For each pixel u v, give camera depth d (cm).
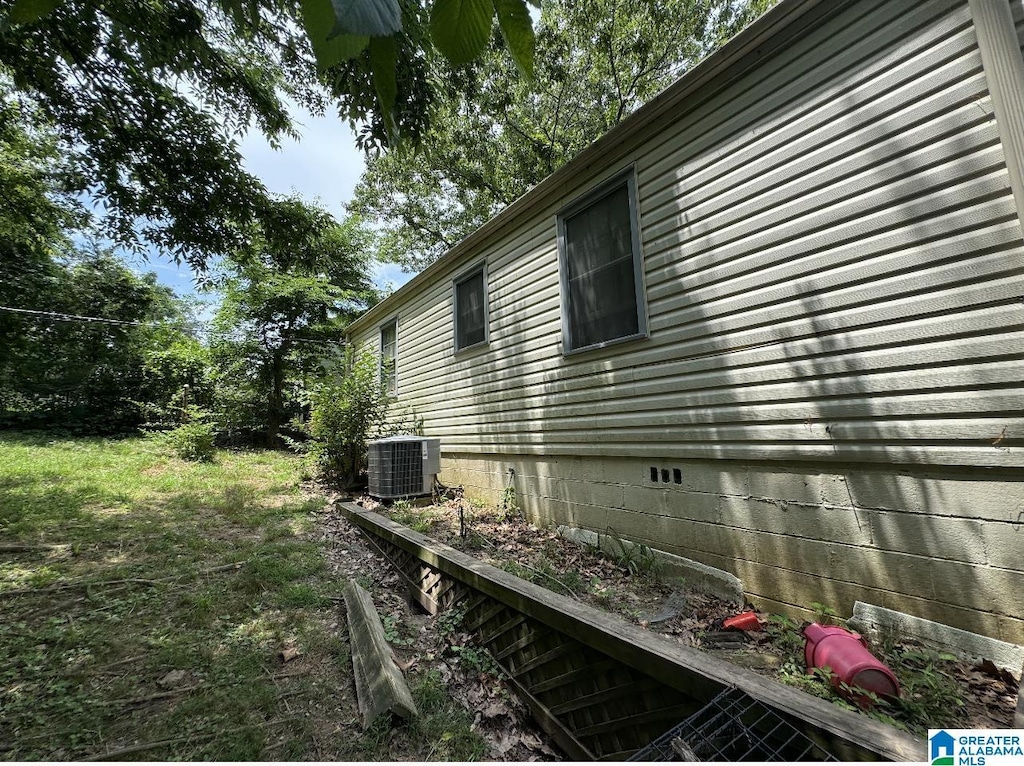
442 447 661
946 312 213
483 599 259
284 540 431
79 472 708
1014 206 195
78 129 397
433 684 218
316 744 179
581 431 419
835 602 247
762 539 282
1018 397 193
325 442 727
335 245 1483
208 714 191
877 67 239
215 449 1006
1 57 323
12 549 370
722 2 1059
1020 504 193
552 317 457
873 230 238
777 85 281
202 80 404
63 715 187
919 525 221
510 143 1317
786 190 274
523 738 201
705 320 317
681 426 330
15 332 1199
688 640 244
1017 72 195
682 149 336
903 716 165
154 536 422
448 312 654
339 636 260
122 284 1427
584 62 1157
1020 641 189
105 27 304
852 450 242
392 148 70
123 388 1399
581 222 429
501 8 62
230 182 477
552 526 450
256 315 1342
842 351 248
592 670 184
